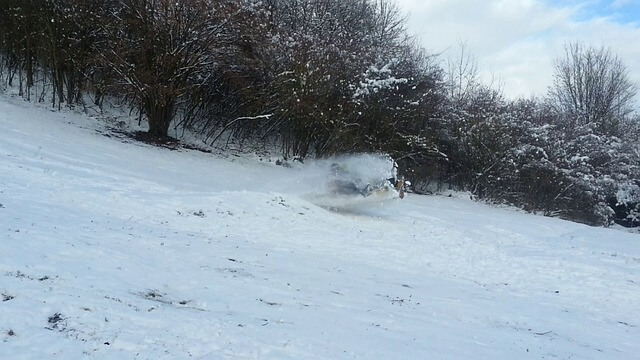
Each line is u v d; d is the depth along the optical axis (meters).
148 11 25.22
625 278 13.46
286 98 28.14
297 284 8.44
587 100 52.56
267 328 5.79
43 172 13.34
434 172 34.72
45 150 16.69
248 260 9.55
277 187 20.36
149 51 25.34
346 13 39.69
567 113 49.22
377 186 19.47
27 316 4.75
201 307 6.36
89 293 5.71
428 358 5.73
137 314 5.39
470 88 39.44
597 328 9.16
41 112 23.75
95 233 8.71
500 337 7.48
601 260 15.38
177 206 13.17
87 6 25.36
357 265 11.25
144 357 4.39
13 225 7.76
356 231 15.42
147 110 26.08
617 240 20.77
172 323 5.35
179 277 7.40
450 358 5.88
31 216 8.82
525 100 40.84
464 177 37.16
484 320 8.44
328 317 6.79
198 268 8.16
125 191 13.61
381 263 12.02
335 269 10.36
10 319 4.61
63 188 12.21
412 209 22.88
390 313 7.72
